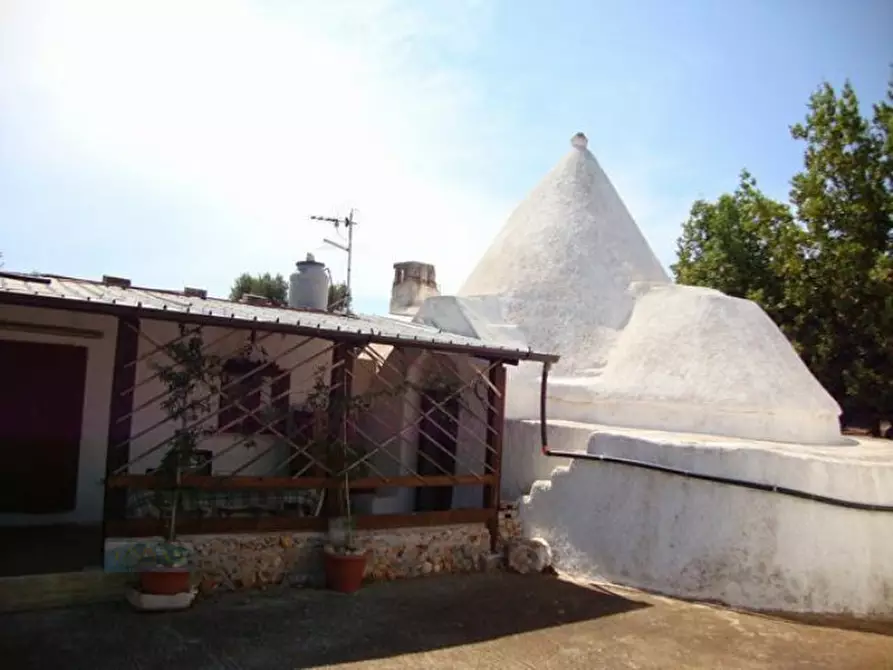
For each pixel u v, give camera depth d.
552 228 13.56
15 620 6.33
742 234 20.00
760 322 11.77
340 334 7.80
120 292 8.80
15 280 8.25
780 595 8.12
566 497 9.70
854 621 7.82
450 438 10.62
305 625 6.68
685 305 11.92
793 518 8.24
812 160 17.75
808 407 10.98
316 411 8.69
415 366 11.34
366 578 8.37
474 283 14.16
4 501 8.94
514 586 8.64
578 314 12.53
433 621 7.08
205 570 7.46
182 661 5.61
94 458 9.46
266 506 8.61
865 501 8.30
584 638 6.88
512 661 6.14
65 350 9.31
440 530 9.04
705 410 10.76
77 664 5.42
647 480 9.02
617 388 11.32
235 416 10.30
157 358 9.68
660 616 7.74
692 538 8.57
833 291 16.81
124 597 7.02
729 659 6.50
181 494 7.52
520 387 11.56
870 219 16.70
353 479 8.38
